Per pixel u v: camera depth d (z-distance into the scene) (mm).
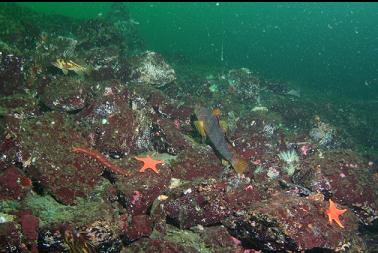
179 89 2684
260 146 1802
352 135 3215
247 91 3195
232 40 11742
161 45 8953
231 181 1320
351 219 1354
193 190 1280
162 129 1653
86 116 1599
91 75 2328
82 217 1046
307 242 1099
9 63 1896
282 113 3209
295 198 1220
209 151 1583
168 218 1310
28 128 1334
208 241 1261
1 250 976
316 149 1945
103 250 1041
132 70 2467
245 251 1233
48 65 2088
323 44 11727
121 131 1557
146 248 1142
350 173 1515
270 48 10578
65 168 1267
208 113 1499
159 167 1384
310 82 5941
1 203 1155
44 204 1178
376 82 6312
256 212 1148
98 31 3461
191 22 18656
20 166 1265
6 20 2861
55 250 1015
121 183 1276
